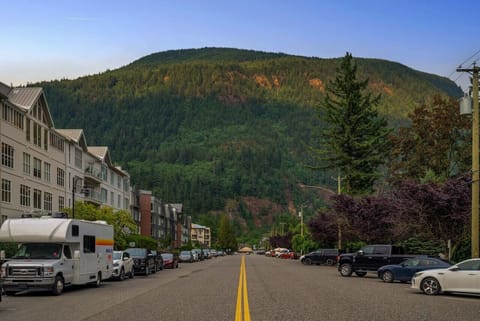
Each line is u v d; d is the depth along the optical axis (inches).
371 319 597.0
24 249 999.0
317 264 2396.7
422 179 1851.6
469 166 2021.4
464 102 1180.5
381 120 2304.4
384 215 1857.8
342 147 2301.9
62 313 673.0
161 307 717.3
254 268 2021.4
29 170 2048.5
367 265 1424.7
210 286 1090.1
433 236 1477.6
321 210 2608.3
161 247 4227.4
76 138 2637.8
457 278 896.3
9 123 1877.5
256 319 591.8
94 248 1119.0
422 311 675.4
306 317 608.1
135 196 4136.3
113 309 703.7
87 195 2581.2
